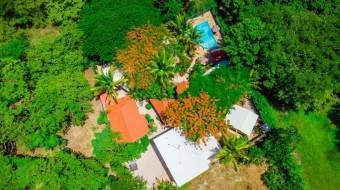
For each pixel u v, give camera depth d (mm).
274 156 41688
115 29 42531
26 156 41656
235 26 41344
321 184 43125
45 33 47438
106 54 42781
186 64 45062
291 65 40281
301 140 44375
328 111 45625
